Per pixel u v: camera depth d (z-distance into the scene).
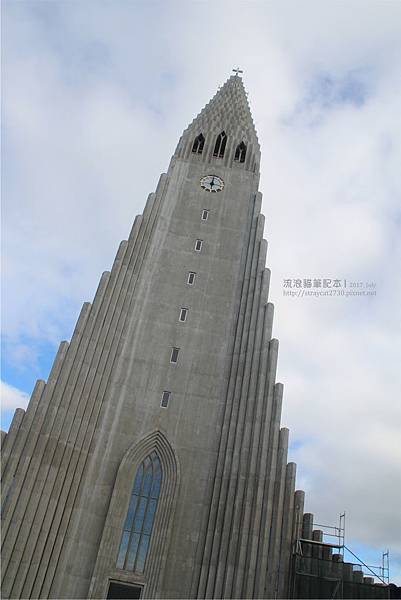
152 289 46.53
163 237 49.50
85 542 35.56
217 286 47.34
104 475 38.16
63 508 35.78
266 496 35.91
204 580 34.44
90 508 36.75
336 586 34.25
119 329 43.44
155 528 36.88
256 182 54.66
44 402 38.00
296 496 37.53
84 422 38.78
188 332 44.75
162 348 43.78
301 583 34.19
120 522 36.59
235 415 40.22
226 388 42.19
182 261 48.41
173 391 41.97
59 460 36.78
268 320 43.75
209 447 39.78
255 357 42.16
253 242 49.41
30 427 37.03
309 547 37.28
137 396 41.44
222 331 45.06
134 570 35.44
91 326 42.12
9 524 33.66
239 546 34.50
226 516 36.00
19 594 32.09
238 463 37.97
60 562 34.28
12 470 35.19
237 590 33.06
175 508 37.25
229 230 50.75
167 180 53.34
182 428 40.47
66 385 39.28
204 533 36.47
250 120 61.22
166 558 35.44
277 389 40.16
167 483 38.56
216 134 58.28
